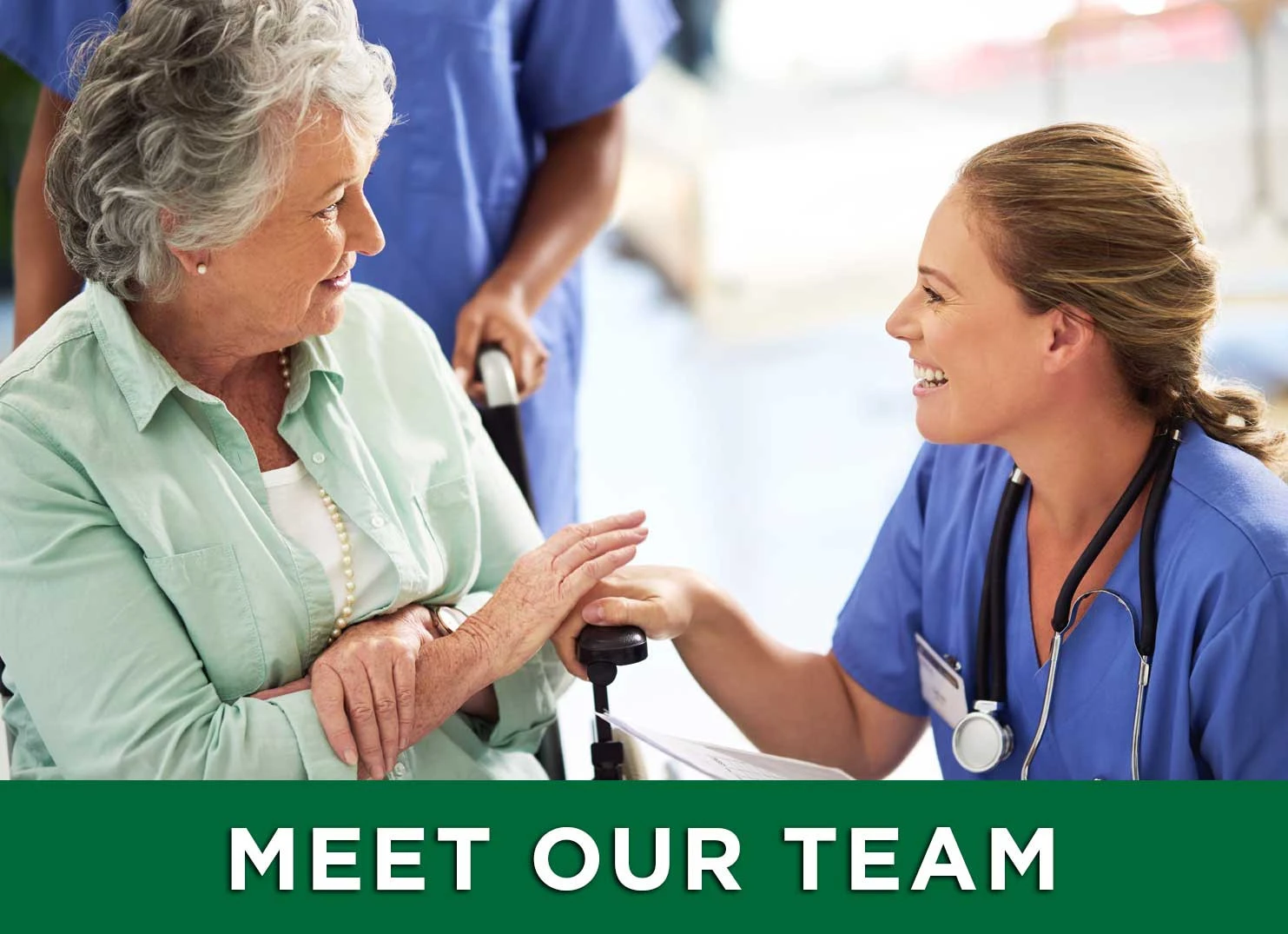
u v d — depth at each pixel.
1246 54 4.47
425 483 1.43
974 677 1.46
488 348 1.73
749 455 4.25
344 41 1.18
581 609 1.42
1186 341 1.29
